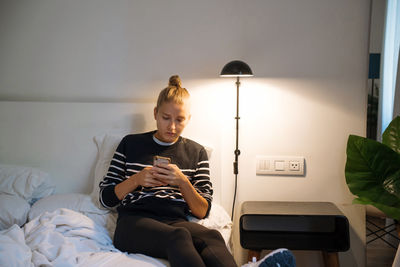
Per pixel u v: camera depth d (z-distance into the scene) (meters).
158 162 1.66
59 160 2.15
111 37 2.19
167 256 1.38
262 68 2.10
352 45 2.04
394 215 1.70
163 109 1.75
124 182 1.70
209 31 2.11
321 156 2.11
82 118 2.14
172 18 2.13
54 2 2.21
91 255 1.39
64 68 2.24
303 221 2.10
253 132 2.13
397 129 1.84
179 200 1.70
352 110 2.07
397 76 1.96
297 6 2.05
